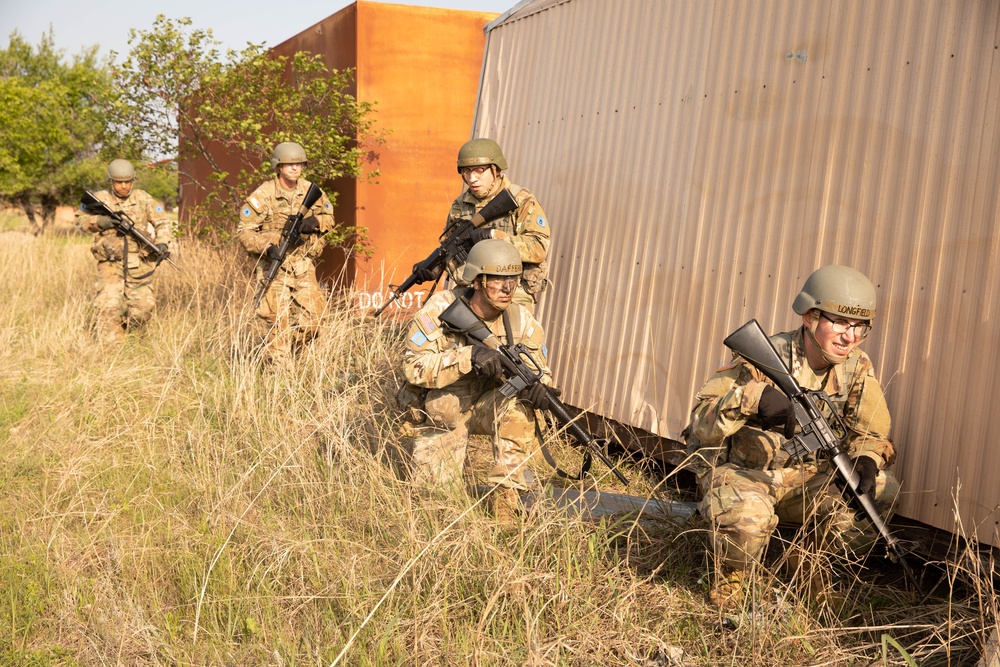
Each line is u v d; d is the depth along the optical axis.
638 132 5.35
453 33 9.29
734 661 3.08
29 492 4.50
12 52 23.72
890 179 3.75
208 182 12.81
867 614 3.46
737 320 4.48
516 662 3.02
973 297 3.37
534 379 4.14
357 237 9.11
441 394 4.32
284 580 3.62
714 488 3.58
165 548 3.96
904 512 3.63
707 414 3.60
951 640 3.06
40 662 3.15
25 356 7.16
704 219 4.78
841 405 3.61
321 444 4.78
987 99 3.35
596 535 3.75
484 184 5.74
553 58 6.30
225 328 7.12
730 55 4.70
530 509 3.97
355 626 3.25
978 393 3.33
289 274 7.32
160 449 5.08
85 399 5.74
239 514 4.12
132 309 8.31
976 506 3.31
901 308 3.67
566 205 5.97
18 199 22.39
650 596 3.58
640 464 5.14
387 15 9.06
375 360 5.91
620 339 5.32
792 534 4.00
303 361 6.13
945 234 3.50
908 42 3.71
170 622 3.38
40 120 21.42
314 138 8.77
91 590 3.61
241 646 3.20
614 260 5.46
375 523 3.96
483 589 3.40
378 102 9.05
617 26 5.65
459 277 5.77
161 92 9.88
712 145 4.77
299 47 10.54
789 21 4.33
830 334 3.46
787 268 4.23
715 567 3.52
